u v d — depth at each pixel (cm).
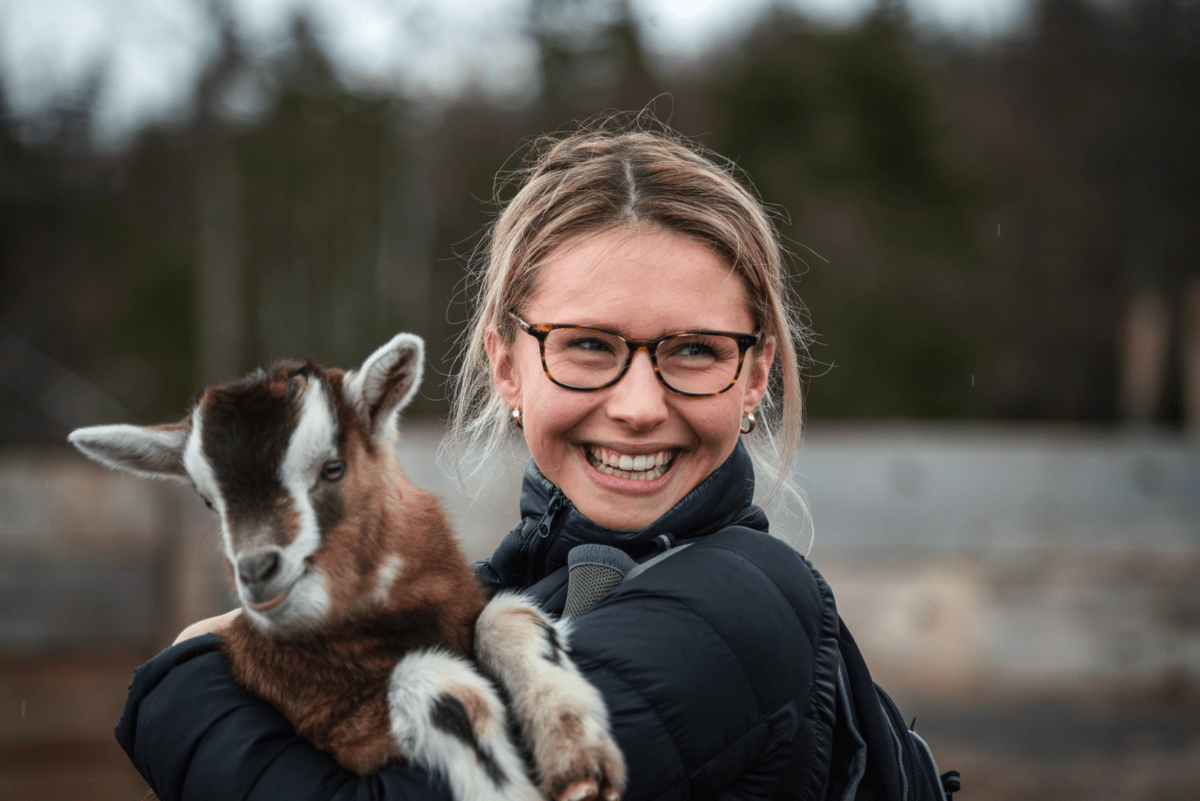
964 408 2886
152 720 227
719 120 2991
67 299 3738
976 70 3922
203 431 254
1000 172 3509
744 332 251
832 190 2870
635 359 237
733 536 235
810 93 2958
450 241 3581
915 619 786
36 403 3086
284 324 3638
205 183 3444
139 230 3828
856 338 2739
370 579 252
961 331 3048
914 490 791
